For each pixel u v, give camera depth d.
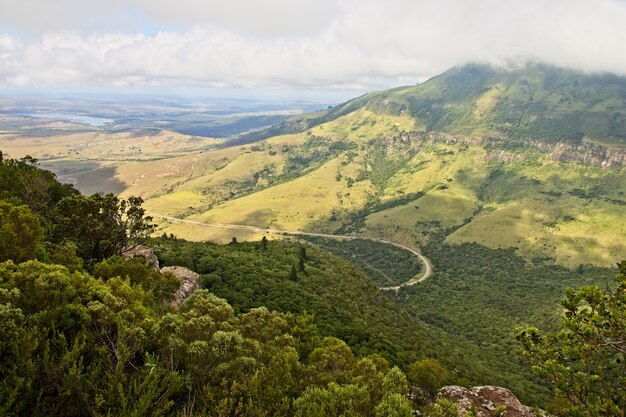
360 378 24.86
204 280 90.62
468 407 29.20
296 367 26.20
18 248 33.47
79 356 19.94
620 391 19.38
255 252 147.38
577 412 19.75
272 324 31.25
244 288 92.31
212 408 19.56
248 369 22.92
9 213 35.78
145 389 18.84
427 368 44.00
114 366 20.09
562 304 21.66
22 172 72.88
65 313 21.42
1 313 18.28
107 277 41.34
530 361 22.17
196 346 21.62
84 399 17.20
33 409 16.48
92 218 53.97
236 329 26.59
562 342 21.53
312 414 20.25
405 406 20.72
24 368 17.25
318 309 90.81
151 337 22.19
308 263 147.25
